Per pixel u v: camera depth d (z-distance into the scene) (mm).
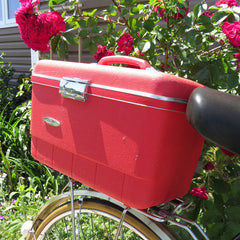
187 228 938
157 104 752
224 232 1389
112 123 849
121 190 887
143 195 846
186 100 776
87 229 2014
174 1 1533
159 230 1023
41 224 1411
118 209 1136
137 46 1643
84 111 920
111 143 861
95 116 891
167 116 767
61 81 958
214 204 1477
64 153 1039
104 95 847
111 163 870
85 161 971
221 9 1420
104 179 926
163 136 780
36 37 1332
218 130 622
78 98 911
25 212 2328
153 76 759
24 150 3090
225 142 616
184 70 1620
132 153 816
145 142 789
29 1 1302
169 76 762
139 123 788
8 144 3246
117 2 1797
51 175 2721
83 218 2154
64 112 985
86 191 1208
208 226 1437
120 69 827
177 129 810
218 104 651
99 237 1923
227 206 1514
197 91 724
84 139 933
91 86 879
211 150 1578
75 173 1014
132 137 808
